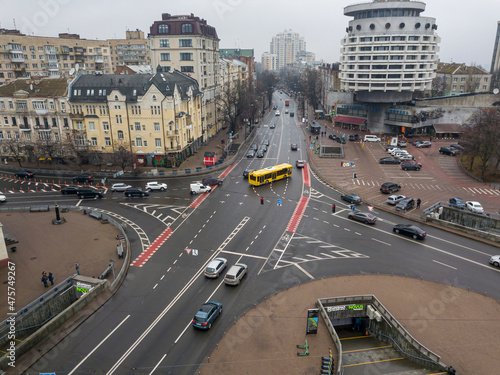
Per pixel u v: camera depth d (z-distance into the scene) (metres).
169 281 45.66
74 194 77.00
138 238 57.12
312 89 185.12
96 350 34.56
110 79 93.06
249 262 49.88
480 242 55.41
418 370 33.59
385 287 43.72
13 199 74.56
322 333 35.94
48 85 96.38
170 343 35.34
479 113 95.25
